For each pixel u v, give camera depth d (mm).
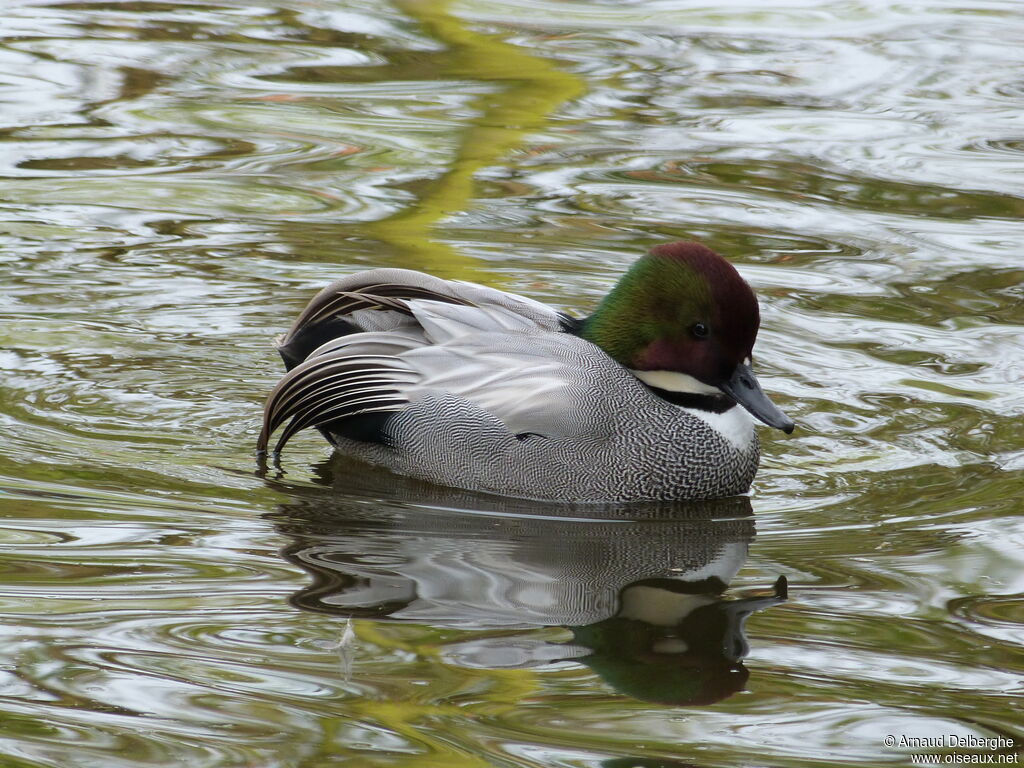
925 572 9156
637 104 20422
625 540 9867
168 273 15000
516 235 16109
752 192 17344
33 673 7570
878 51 22656
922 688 7574
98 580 8727
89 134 18750
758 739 7062
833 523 10180
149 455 11109
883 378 12914
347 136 19047
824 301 14547
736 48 22781
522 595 8734
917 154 18531
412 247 15711
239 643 7945
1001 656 7941
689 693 7488
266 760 6801
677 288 10875
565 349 11172
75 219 16234
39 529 9516
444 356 11156
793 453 11547
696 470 10828
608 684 7574
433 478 11062
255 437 11711
